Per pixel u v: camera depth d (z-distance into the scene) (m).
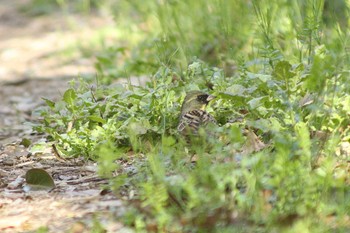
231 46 14.16
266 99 10.68
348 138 10.30
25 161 11.69
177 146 9.91
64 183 10.40
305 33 12.05
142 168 9.71
